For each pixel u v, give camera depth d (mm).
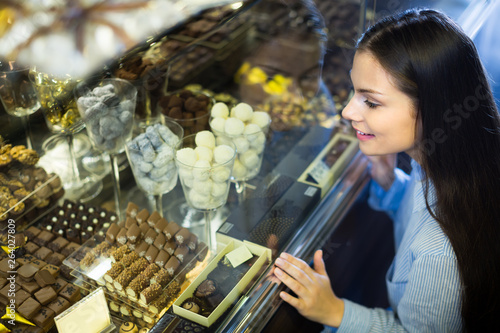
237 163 1696
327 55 2314
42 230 1544
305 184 1850
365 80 1340
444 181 1391
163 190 1598
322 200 1866
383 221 2336
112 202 1704
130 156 1493
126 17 1472
